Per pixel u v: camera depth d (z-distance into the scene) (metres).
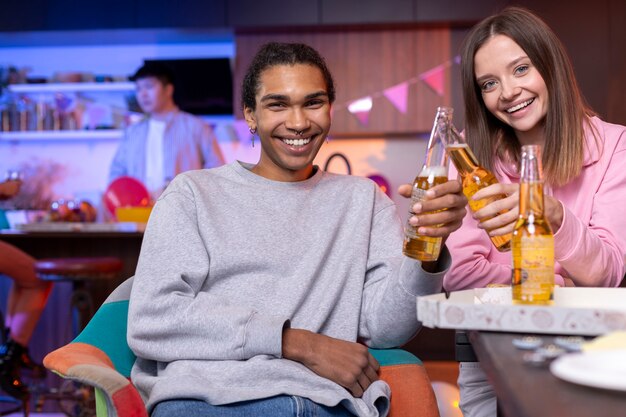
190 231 1.49
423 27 5.07
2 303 3.83
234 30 5.11
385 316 1.46
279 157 1.58
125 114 5.53
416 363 1.45
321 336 1.38
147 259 1.46
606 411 0.63
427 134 5.34
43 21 5.09
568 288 1.23
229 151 5.46
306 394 1.30
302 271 1.51
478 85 1.73
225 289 1.49
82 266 3.31
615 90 4.93
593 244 1.43
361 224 1.60
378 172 5.40
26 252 3.73
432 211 1.21
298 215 1.57
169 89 5.32
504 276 1.69
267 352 1.35
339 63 5.13
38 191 5.55
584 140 1.68
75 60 5.57
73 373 1.14
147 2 5.05
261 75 1.56
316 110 1.57
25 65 5.57
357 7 4.96
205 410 1.29
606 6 4.91
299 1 4.99
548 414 0.63
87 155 5.58
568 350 0.86
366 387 1.36
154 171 5.32
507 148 1.77
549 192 1.71
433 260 1.29
